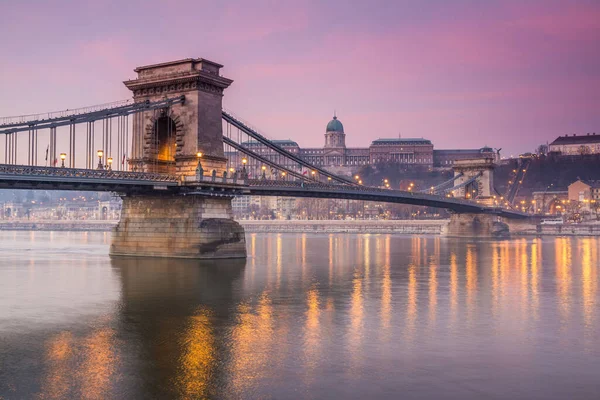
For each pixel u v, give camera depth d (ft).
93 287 199.72
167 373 106.11
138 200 303.48
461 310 162.71
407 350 120.88
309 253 381.19
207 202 291.99
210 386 100.07
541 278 236.63
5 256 335.88
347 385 100.78
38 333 133.80
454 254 379.14
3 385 99.86
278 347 122.72
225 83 303.48
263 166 452.35
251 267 264.72
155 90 301.43
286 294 188.44
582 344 126.52
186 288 198.80
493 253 390.42
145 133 303.89
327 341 127.65
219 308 163.73
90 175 252.21
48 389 98.12
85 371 107.04
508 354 118.73
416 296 186.39
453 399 95.25
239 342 126.62
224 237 291.99
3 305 166.81
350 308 164.55
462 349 122.01
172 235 292.81
